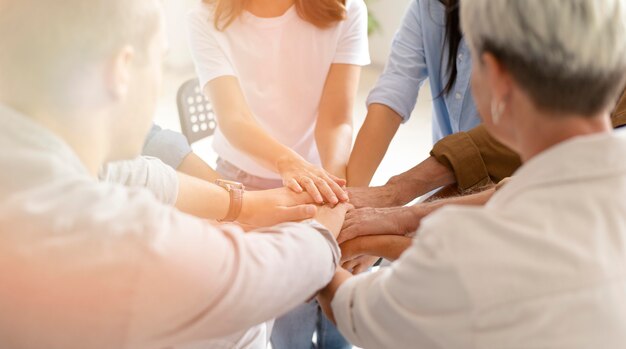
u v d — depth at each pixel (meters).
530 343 0.64
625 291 0.65
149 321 0.72
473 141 1.52
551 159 0.69
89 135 0.79
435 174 1.54
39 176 0.71
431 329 0.69
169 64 5.65
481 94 0.77
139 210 0.73
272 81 1.73
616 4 0.67
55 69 0.74
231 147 1.75
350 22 1.71
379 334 0.77
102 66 0.76
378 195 1.49
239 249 0.79
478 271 0.66
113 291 0.70
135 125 0.83
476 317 0.66
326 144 1.65
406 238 1.27
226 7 1.64
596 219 0.66
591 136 0.69
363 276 0.89
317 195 1.38
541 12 0.67
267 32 1.68
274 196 1.38
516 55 0.69
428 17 1.65
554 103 0.69
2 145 0.71
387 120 1.69
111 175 1.11
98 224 0.70
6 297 0.70
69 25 0.73
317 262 0.90
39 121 0.75
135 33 0.78
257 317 0.82
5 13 0.74
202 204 1.29
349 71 1.73
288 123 1.77
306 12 1.65
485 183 1.50
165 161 1.59
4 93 0.75
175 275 0.72
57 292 0.69
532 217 0.67
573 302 0.63
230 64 1.72
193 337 0.78
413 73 1.73
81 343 0.73
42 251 0.69
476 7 0.72
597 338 0.63
